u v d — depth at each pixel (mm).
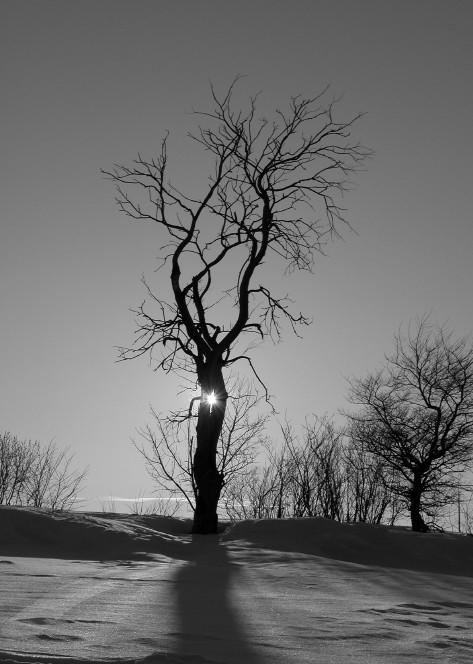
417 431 30125
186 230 22188
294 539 17359
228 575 12258
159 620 7457
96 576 11312
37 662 5406
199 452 21250
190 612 8062
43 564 13008
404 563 16281
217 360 21719
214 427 21422
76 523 17094
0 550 15500
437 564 16312
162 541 16734
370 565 15273
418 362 30906
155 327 22297
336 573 13086
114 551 15766
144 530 17781
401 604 9570
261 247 22047
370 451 29844
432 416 30578
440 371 30578
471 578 13680
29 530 16750
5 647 5871
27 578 10719
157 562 14195
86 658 5594
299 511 28250
